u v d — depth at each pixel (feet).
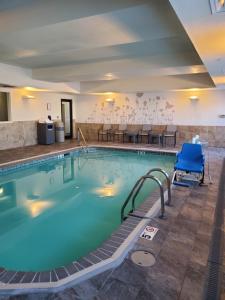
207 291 6.72
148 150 30.04
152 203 12.76
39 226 12.74
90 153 31.55
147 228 10.16
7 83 23.03
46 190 18.12
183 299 6.42
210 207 12.44
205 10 7.65
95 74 22.39
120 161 27.43
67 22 10.30
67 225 12.83
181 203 12.96
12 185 19.20
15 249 10.65
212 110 32.01
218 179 17.37
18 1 9.58
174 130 33.63
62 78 25.22
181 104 33.53
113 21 10.34
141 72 21.13
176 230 10.03
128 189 18.26
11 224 12.95
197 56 18.06
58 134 35.68
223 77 21.15
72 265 7.64
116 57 19.76
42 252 10.43
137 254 8.39
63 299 6.43
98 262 7.70
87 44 13.52
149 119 35.70
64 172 23.12
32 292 6.64
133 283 7.00
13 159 23.36
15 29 11.09
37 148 30.17
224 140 31.83
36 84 26.73
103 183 19.74
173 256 8.27
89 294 6.59
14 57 16.74
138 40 12.54
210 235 9.66
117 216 13.84
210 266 7.76
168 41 15.07
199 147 16.74
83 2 9.75
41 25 10.62
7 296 6.54
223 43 11.24
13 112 30.07
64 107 39.73
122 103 37.17
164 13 9.62
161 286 6.88
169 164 25.64
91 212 14.35
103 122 38.96
